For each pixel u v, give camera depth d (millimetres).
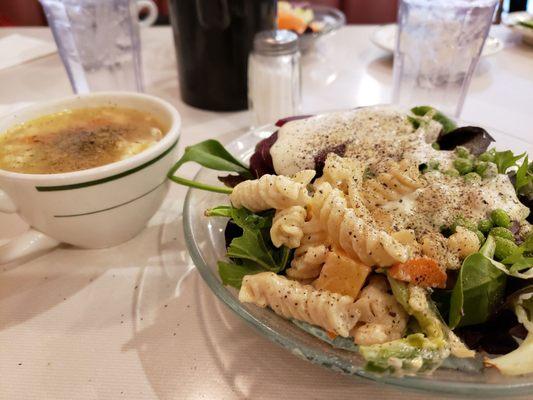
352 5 743
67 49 382
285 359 189
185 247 246
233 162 253
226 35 335
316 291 180
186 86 373
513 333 183
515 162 240
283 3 518
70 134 243
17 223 263
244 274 197
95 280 228
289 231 194
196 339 198
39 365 189
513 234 206
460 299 177
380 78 424
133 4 386
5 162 222
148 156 213
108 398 177
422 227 204
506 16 506
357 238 182
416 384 151
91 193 207
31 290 224
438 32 344
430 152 236
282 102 347
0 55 470
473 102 377
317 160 236
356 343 172
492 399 162
